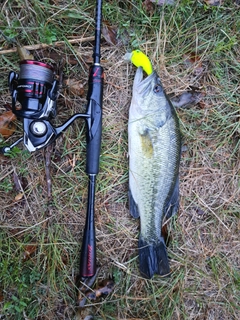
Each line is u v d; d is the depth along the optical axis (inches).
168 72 16.7
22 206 15.9
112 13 16.0
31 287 15.6
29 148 13.6
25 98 13.1
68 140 15.9
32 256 15.7
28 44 15.6
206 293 17.2
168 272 16.2
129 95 16.4
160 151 15.6
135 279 16.5
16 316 15.4
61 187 16.1
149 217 16.0
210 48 17.0
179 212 17.0
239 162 17.4
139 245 16.0
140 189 15.7
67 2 15.6
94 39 15.6
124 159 16.4
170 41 16.6
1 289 15.5
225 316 17.2
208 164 17.3
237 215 17.4
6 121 15.3
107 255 16.3
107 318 16.1
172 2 16.3
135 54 15.6
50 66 13.5
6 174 15.7
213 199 17.4
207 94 17.1
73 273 15.9
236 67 17.2
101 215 16.4
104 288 16.0
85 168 15.7
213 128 17.2
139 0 16.0
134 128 15.3
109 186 16.3
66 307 15.8
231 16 16.9
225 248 17.4
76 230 16.1
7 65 15.4
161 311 16.5
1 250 15.5
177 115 16.7
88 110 14.2
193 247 17.1
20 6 15.2
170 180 16.0
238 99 17.3
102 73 14.3
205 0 16.6
